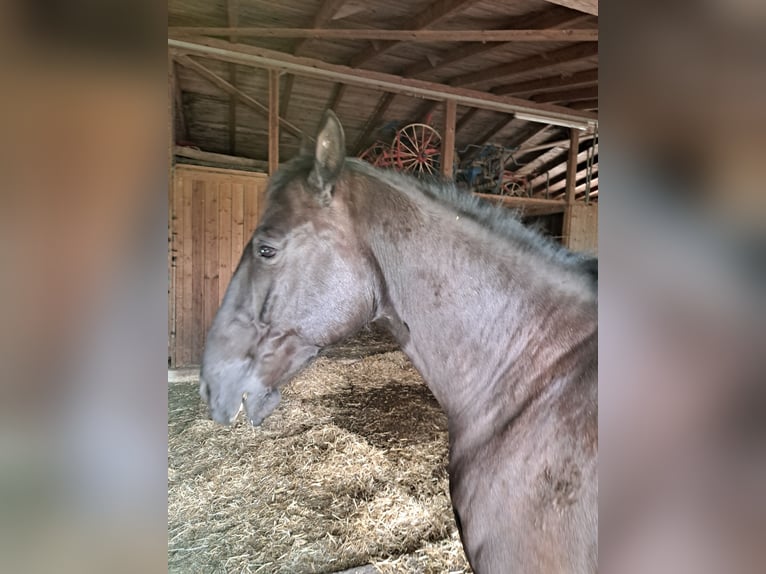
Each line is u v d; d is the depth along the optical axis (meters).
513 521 0.86
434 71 4.78
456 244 0.98
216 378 1.03
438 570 1.80
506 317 0.96
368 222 1.01
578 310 0.93
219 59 4.27
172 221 4.27
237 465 2.73
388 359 5.36
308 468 2.70
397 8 3.63
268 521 2.16
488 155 6.50
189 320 4.38
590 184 6.77
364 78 4.75
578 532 0.77
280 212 1.00
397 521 2.15
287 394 4.12
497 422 0.94
